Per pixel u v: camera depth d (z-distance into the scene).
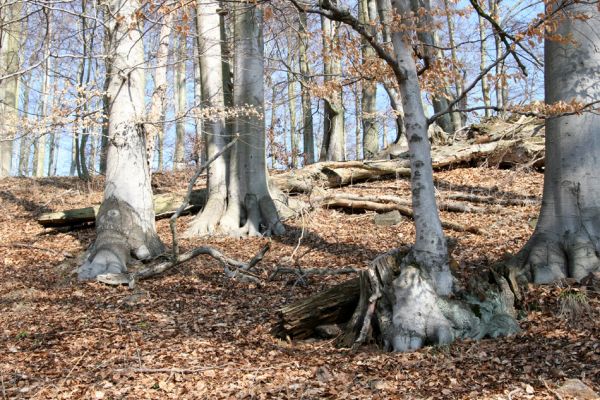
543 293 6.66
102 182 21.28
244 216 13.42
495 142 15.74
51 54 8.61
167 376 5.70
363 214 13.68
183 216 15.18
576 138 7.16
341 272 8.52
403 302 6.07
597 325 5.90
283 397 5.01
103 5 9.88
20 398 5.27
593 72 7.04
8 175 23.31
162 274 10.40
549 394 4.64
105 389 5.41
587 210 7.09
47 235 14.30
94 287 9.76
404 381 5.18
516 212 11.95
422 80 7.70
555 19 6.29
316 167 16.02
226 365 5.95
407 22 6.43
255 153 13.45
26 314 8.37
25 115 10.40
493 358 5.50
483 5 7.16
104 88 12.19
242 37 13.53
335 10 5.72
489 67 6.31
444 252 6.27
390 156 17.30
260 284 9.28
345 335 6.45
